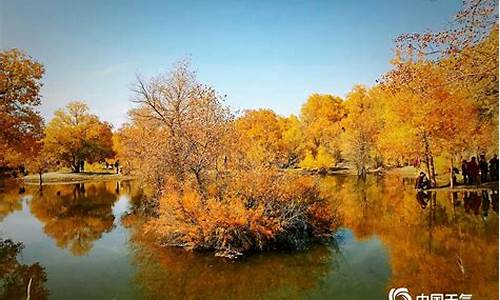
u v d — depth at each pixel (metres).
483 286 9.77
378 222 16.61
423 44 13.02
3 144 18.94
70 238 16.23
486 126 20.91
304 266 11.79
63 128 38.97
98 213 21.89
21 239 16.14
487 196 20.53
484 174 24.44
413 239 13.88
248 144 15.80
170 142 17.31
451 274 10.59
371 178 34.03
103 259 13.16
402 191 24.50
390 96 23.12
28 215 21.50
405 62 13.80
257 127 35.84
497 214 16.56
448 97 20.38
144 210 22.05
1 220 20.09
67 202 26.06
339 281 10.58
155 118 20.12
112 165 48.69
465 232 14.23
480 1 11.62
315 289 10.15
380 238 14.27
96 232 17.22
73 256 13.62
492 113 19.84
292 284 10.48
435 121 21.66
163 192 16.84
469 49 12.26
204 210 13.34
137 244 14.82
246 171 14.37
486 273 10.50
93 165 47.25
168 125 18.56
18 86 18.95
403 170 38.75
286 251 13.18
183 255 13.13
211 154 14.96
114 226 18.39
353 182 31.12
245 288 10.30
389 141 24.81
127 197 28.11
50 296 10.19
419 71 13.64
